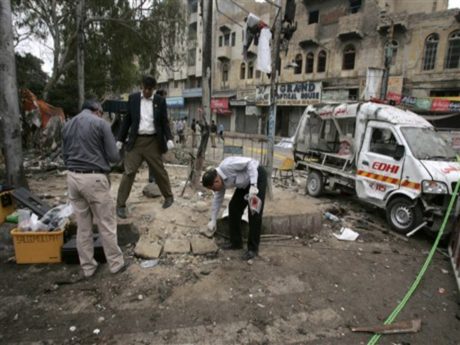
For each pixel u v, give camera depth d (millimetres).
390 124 6230
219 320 3068
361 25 20078
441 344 2934
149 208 5398
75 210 3477
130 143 4586
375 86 14844
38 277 3654
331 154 7789
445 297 3758
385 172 6184
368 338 2955
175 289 3520
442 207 5379
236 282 3732
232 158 4078
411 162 5676
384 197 6176
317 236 5383
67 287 3479
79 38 13172
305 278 3951
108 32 14742
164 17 14656
